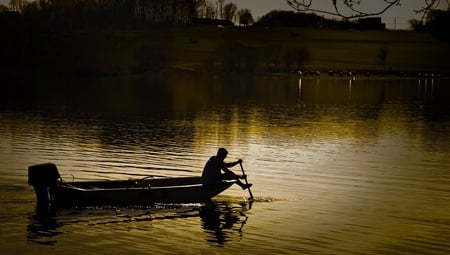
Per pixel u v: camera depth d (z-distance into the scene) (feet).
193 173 78.84
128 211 58.65
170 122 139.95
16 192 65.10
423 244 50.93
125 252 47.70
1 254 46.80
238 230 53.78
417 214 59.82
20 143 102.12
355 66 477.36
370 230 54.49
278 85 322.75
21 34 405.18
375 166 85.20
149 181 64.90
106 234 52.03
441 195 68.03
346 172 80.59
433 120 153.17
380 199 65.82
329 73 427.33
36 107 175.01
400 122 147.23
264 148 101.35
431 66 484.74
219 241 50.67
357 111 178.29
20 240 50.01
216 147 101.30
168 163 85.61
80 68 391.86
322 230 54.19
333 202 64.13
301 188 70.54
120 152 93.86
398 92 278.05
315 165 85.46
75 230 52.85
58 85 285.43
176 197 61.87
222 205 61.87
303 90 282.97
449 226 55.93
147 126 130.82
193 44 506.48
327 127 134.21
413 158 92.58
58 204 59.57
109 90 257.55
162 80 345.72
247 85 316.60
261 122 143.54
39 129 122.42
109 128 126.00
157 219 56.59
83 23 479.00
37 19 431.43
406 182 74.74
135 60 418.10
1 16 419.54
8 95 220.84
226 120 146.92
